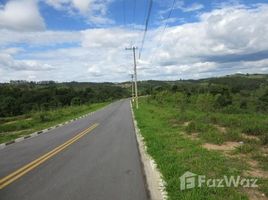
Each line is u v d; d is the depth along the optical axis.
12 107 60.91
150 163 10.07
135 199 6.64
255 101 41.59
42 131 23.47
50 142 16.62
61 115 40.59
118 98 137.62
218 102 39.19
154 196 6.78
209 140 13.11
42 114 35.94
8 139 19.91
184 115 23.50
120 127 22.62
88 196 6.95
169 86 84.38
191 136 14.96
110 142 15.33
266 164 8.71
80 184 7.93
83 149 13.51
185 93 60.97
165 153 10.95
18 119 43.62
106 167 9.76
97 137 17.52
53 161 11.09
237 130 14.92
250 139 12.52
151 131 17.81
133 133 18.67
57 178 8.62
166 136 15.41
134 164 10.04
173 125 20.25
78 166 10.05
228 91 53.00
